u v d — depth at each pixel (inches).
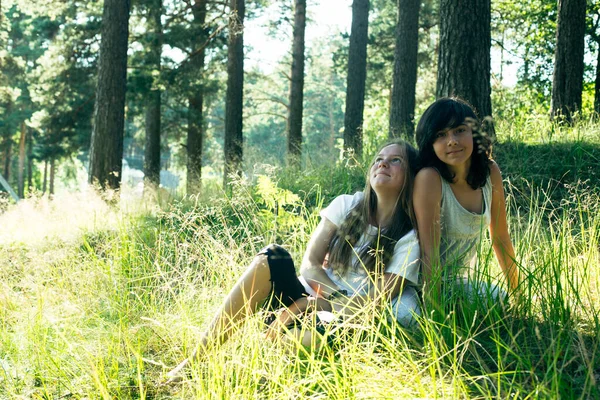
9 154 1469.0
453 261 130.8
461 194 130.3
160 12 695.7
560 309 117.3
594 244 144.6
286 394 97.7
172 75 702.5
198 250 163.6
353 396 94.2
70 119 781.9
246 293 118.7
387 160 129.2
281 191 187.9
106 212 274.4
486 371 102.5
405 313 122.3
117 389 109.3
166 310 143.5
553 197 249.0
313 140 2372.0
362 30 658.2
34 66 1344.7
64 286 164.4
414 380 99.7
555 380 86.1
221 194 299.7
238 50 612.4
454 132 123.6
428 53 1024.2
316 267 131.3
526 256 141.9
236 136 608.7
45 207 259.8
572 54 477.4
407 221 129.4
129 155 2628.0
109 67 454.6
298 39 764.0
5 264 191.9
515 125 355.9
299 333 116.1
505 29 857.5
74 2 756.0
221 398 97.8
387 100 1242.6
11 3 781.3
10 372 119.3
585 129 328.8
